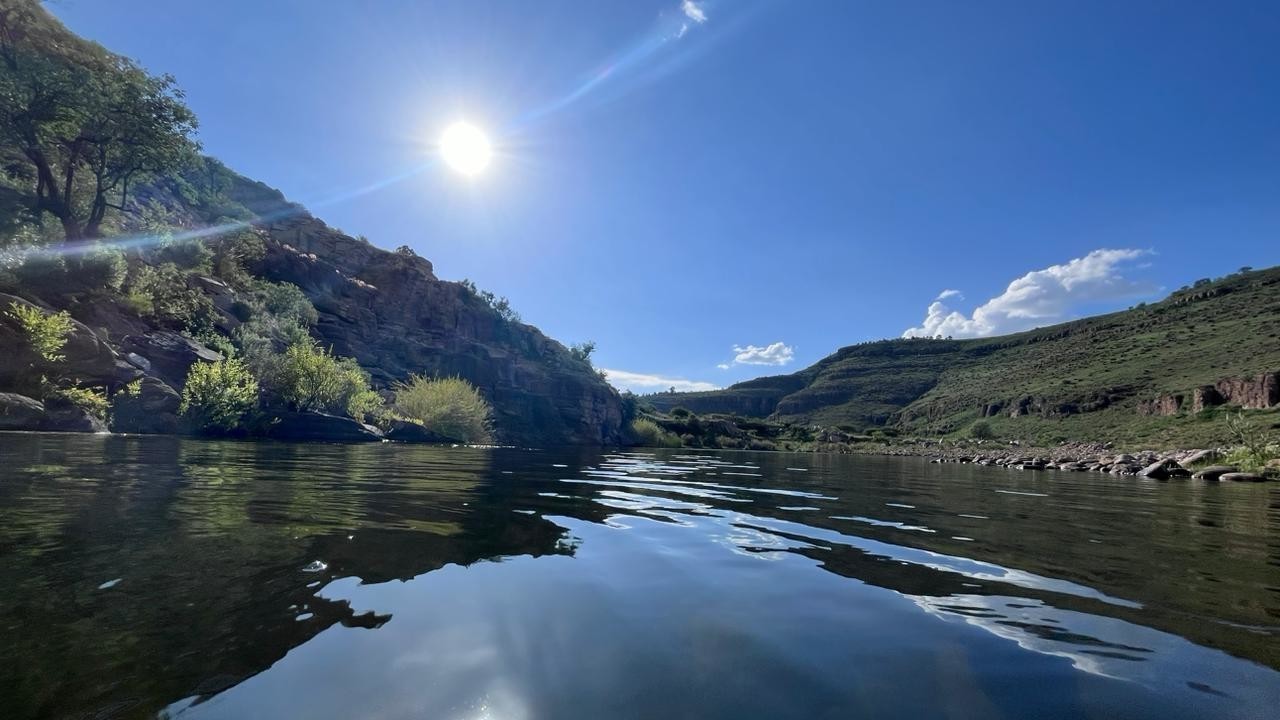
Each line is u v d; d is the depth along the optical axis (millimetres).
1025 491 9539
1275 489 11344
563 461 13266
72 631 1708
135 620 1817
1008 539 4270
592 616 2141
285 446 12578
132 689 1390
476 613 2086
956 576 2996
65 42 23500
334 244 50688
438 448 17609
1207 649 1993
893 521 5137
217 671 1515
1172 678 1744
